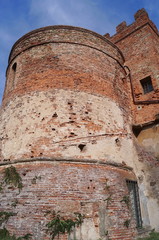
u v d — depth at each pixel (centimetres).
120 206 695
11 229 593
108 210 661
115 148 843
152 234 779
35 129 784
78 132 783
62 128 778
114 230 637
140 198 860
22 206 624
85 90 894
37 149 744
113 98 979
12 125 838
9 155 772
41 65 944
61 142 751
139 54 1279
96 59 1025
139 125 1032
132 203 806
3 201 655
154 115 1033
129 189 818
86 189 667
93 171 722
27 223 591
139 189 879
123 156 859
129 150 916
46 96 851
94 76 961
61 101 836
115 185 729
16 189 666
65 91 863
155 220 840
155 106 1052
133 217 726
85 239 591
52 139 756
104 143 817
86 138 783
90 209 641
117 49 1195
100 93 930
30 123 802
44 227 577
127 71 1270
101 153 786
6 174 708
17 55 1081
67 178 675
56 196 630
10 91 976
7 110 913
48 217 591
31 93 878
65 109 819
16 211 620
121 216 675
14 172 703
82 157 742
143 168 943
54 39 1005
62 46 986
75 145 756
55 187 649
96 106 880
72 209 615
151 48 1242
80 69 942
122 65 1208
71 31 1036
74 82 897
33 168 700
